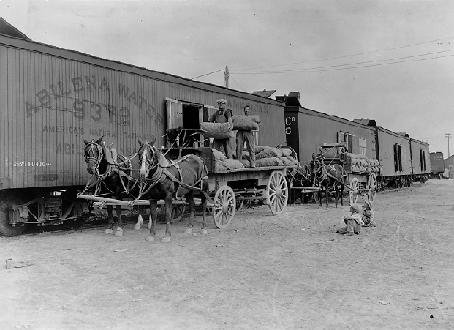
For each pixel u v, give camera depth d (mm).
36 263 7285
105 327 4410
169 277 6406
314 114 24312
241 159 13078
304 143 22938
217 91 16719
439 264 7152
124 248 8656
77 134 11211
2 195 10352
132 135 12836
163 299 5359
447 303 5137
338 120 27391
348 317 4680
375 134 33250
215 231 11047
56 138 10688
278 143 21078
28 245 9008
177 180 9656
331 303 5164
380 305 5074
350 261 7434
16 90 9859
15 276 6426
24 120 10008
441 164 68125
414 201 20641
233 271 6762
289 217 14039
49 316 4738
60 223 12430
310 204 19422
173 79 14461
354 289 5738
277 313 4824
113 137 12234
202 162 10867
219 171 11148
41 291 5691
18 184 9836
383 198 23109
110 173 9906
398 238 9766
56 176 10648
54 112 10664
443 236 9953
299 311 4887
